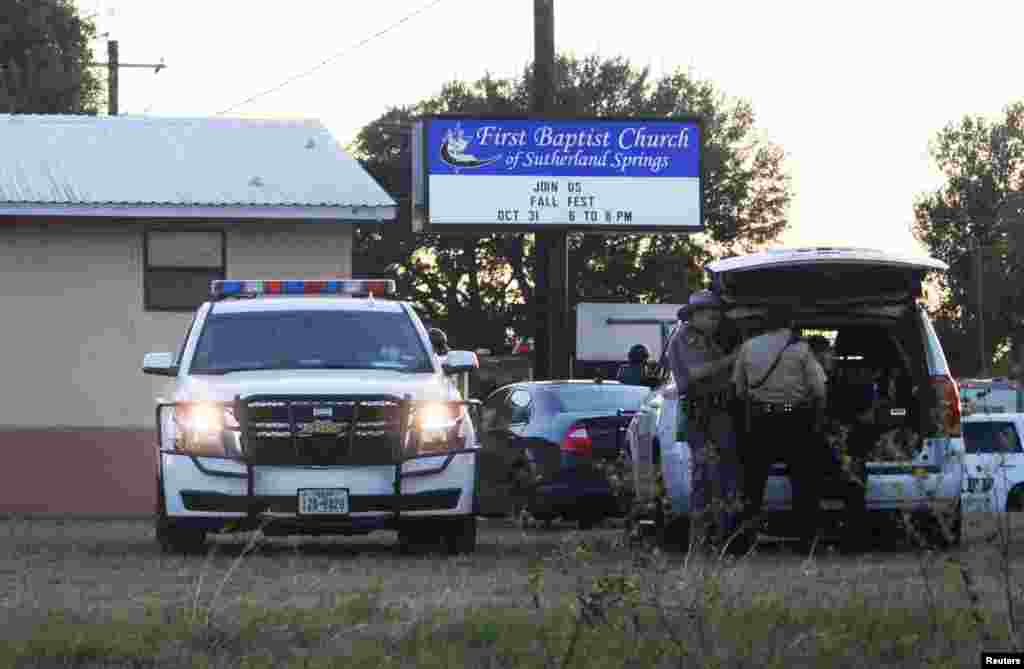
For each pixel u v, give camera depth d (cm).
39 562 2022
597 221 5547
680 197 5581
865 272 2131
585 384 3322
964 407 1371
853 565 1819
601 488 3184
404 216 11881
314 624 1259
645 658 1117
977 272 15000
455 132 5484
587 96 11525
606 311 7456
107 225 4206
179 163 4494
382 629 1248
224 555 2172
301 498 2100
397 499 2114
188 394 2162
